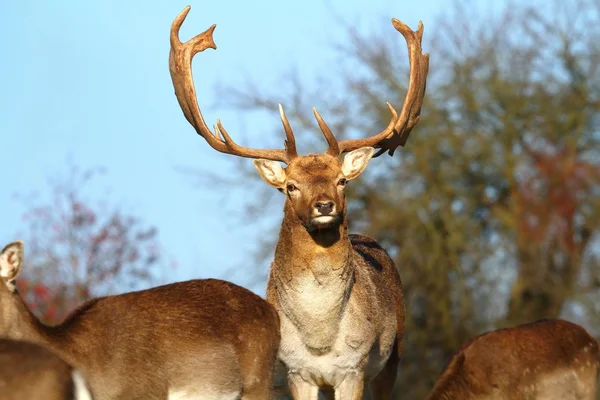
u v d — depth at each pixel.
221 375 24.67
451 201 58.28
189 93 28.33
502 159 58.00
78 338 22.98
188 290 25.12
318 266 25.28
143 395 23.64
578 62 58.69
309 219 24.67
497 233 59.16
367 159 26.09
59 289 42.66
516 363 26.64
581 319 57.75
